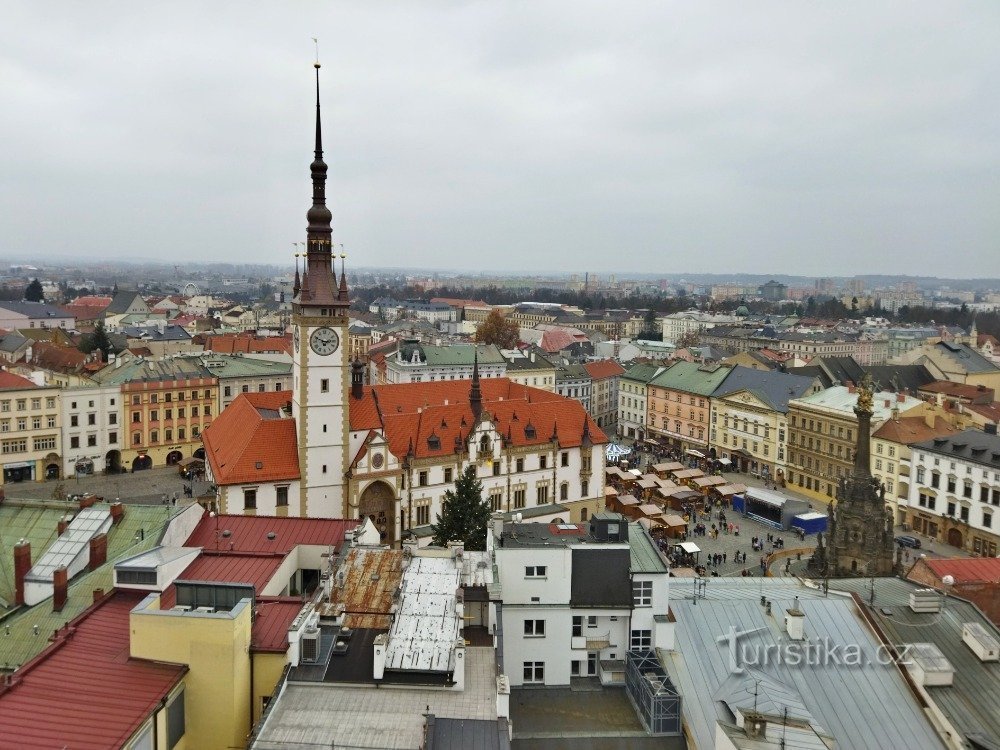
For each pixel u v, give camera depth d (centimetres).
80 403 16888
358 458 11525
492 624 4922
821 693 5138
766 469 18638
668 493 15275
